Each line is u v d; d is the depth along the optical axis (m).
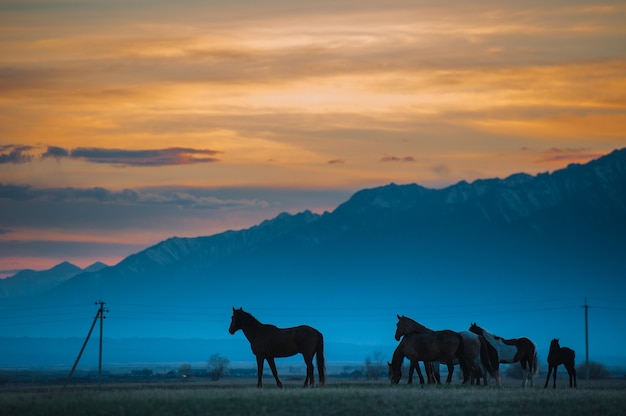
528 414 50.22
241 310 64.62
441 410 50.44
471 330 70.06
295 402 52.25
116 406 51.50
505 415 49.88
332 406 51.34
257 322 64.44
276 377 63.81
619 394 57.88
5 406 52.34
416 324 68.19
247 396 54.16
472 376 66.75
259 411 50.22
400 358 66.81
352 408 50.84
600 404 52.78
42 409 51.50
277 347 63.56
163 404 51.88
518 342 68.50
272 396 54.25
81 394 59.88
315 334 63.72
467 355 66.31
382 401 52.50
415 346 66.00
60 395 59.44
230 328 64.44
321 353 63.53
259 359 63.94
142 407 51.06
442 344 65.44
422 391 57.19
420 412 49.97
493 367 66.62
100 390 67.50
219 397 53.88
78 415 49.97
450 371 67.25
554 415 50.12
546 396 55.69
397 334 68.19
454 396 54.66
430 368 67.88
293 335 63.59
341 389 59.56
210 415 49.66
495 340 68.69
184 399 53.12
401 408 50.84
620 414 50.25
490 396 55.03
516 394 56.53
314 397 53.75
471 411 50.12
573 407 51.81
